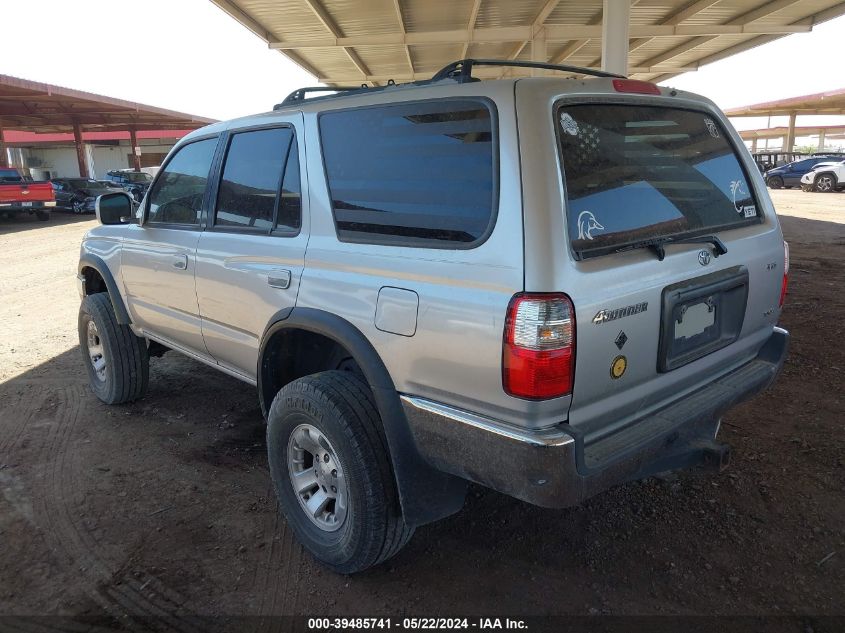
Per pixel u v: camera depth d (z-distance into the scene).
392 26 13.66
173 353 5.96
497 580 2.71
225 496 3.41
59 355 5.97
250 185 3.21
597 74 2.75
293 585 2.70
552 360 1.99
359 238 2.60
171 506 3.31
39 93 22.45
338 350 2.96
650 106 2.61
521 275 2.02
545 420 2.05
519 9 12.76
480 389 2.14
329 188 2.75
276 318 2.87
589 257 2.12
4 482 3.58
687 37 15.60
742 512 3.12
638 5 12.73
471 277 2.14
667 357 2.37
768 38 15.33
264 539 3.03
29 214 24.17
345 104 2.75
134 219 4.32
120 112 30.45
